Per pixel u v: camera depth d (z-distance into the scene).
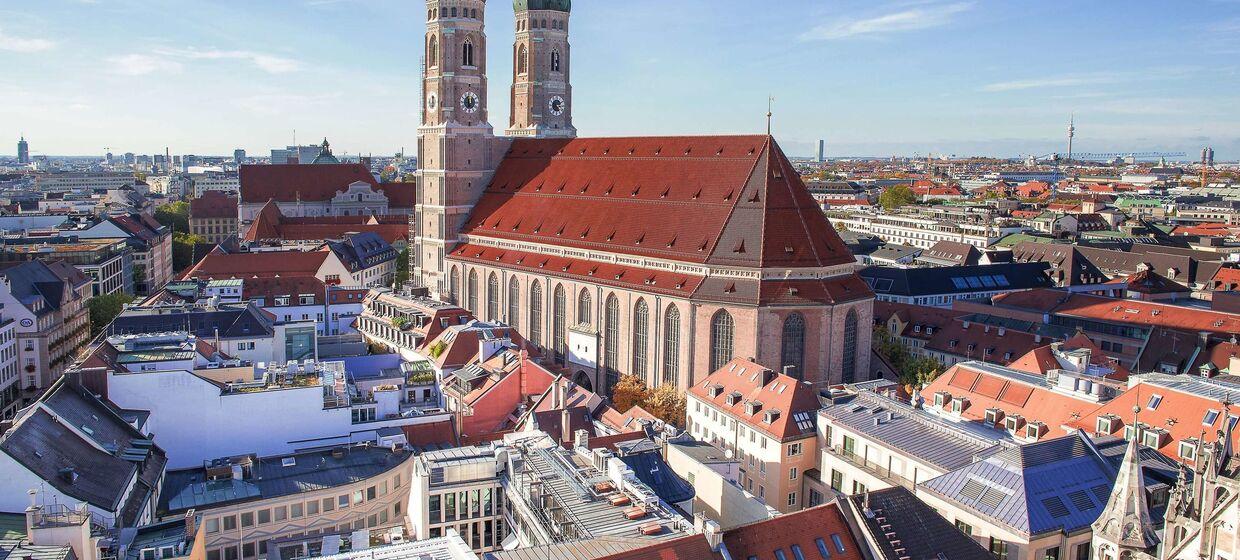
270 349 157.75
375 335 192.00
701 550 72.44
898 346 179.75
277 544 95.31
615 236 188.38
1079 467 90.00
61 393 102.69
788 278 164.38
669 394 156.38
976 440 100.81
